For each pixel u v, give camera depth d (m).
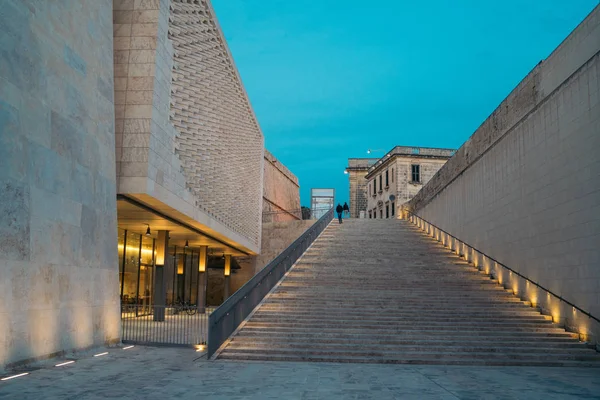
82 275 12.01
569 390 8.45
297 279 18.45
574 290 13.46
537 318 14.73
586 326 12.83
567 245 13.87
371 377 9.64
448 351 12.27
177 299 29.27
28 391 7.68
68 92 11.59
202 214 20.03
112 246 13.63
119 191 14.29
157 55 15.01
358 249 23.47
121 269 21.50
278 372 10.08
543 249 15.30
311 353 12.08
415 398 7.68
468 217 22.38
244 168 27.67
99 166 13.02
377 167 50.25
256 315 14.51
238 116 25.84
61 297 11.04
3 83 9.27
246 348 12.27
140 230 22.19
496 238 19.09
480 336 13.23
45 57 10.69
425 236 27.41
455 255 23.20
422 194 31.23
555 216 14.60
